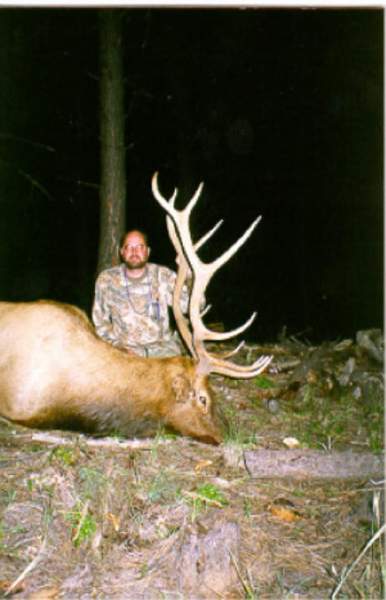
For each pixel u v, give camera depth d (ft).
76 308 11.44
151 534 8.26
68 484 8.84
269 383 13.76
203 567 7.75
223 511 8.81
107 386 10.74
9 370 10.71
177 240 11.31
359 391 13.21
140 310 12.62
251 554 8.22
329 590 7.82
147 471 9.50
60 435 10.71
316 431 11.68
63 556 7.97
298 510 9.02
